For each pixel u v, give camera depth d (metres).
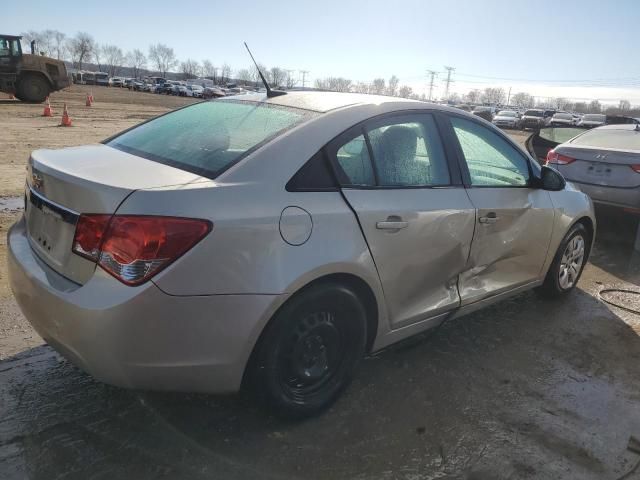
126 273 2.13
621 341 3.99
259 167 2.50
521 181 3.90
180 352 2.26
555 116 45.00
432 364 3.47
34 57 24.75
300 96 3.22
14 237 2.83
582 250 4.74
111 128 16.50
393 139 3.04
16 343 3.34
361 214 2.71
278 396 2.60
